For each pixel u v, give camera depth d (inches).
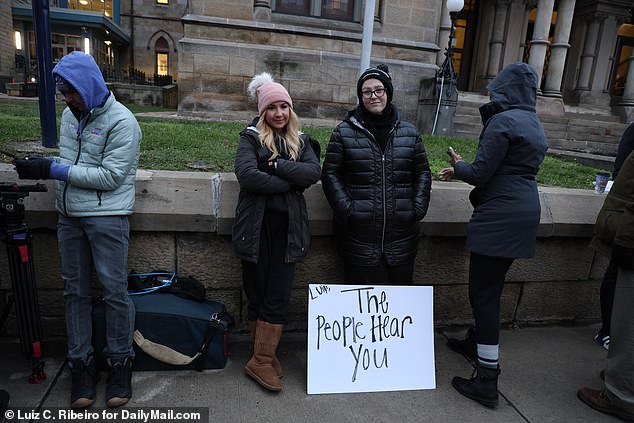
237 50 365.1
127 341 96.5
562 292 147.0
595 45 655.1
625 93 608.7
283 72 377.7
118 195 91.1
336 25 394.0
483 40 648.4
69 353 94.3
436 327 139.4
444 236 130.0
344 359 105.3
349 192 103.7
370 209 101.8
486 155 97.0
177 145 179.0
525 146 97.4
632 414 99.0
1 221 90.9
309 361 103.3
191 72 360.8
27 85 695.7
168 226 111.8
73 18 895.7
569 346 133.5
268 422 91.3
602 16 640.4
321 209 118.6
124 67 1100.5
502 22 623.5
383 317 108.7
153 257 115.8
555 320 148.9
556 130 486.0
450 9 343.9
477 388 102.7
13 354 108.9
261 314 102.0
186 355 104.9
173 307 104.2
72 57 82.2
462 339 132.4
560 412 101.8
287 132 98.6
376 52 400.8
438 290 136.8
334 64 386.3
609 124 505.7
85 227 89.9
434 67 410.3
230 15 367.2
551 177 192.9
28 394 94.2
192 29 361.7
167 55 1111.6
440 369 116.9
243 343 120.6
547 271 142.9
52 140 161.6
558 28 524.4
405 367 108.3
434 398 104.2
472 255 105.2
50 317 116.0
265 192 94.0
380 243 104.1
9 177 108.7
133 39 1086.4
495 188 100.3
